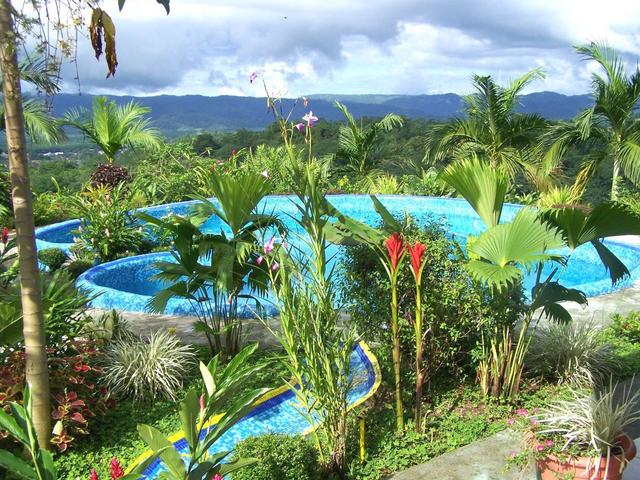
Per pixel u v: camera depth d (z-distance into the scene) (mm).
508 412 4410
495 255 4059
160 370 4777
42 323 3633
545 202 12781
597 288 7668
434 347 4551
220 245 5293
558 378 4910
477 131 15406
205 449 2729
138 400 4730
